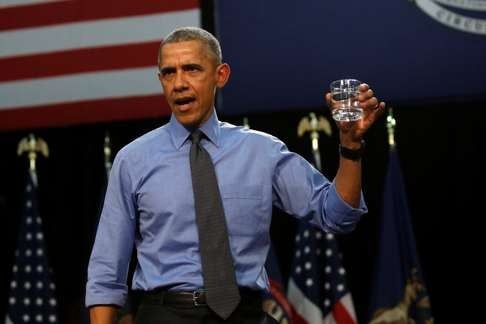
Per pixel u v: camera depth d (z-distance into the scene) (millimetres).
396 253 7578
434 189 7945
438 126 7941
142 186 4027
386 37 7789
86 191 8500
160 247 3928
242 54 7996
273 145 4176
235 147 4105
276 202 4262
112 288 4078
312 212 4141
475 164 7883
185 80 3980
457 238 7883
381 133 8094
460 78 7676
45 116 8383
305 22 7910
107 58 8289
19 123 8422
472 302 7805
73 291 8500
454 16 7707
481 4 7676
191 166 3980
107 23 8312
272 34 7953
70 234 8570
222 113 8000
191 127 4094
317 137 7969
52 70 8383
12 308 8156
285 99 7926
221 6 8062
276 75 7941
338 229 4074
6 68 8461
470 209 7867
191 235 3906
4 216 8703
